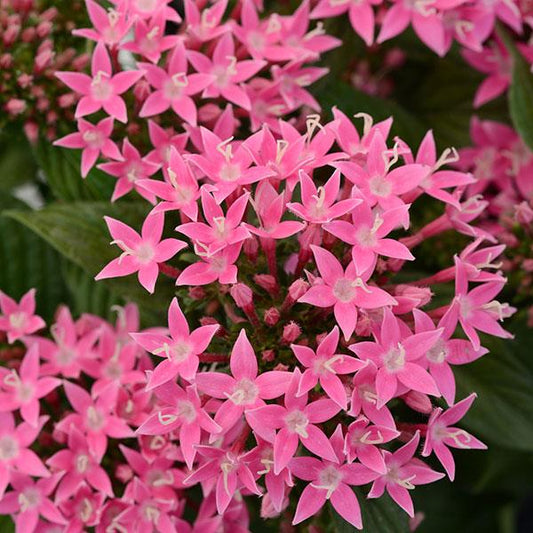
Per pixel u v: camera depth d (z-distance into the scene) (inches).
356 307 8.4
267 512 8.5
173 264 9.4
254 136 8.8
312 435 8.2
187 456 8.3
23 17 10.2
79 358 9.8
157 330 9.8
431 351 8.6
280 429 8.2
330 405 8.3
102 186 9.9
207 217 8.5
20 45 10.1
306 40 10.3
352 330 8.2
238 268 8.9
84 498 9.3
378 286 8.8
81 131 9.6
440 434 8.6
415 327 8.4
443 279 9.0
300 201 9.2
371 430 8.3
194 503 9.7
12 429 9.4
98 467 9.3
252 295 8.7
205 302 9.0
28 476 9.3
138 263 8.7
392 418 8.4
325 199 8.6
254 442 8.7
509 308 9.1
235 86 9.6
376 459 8.3
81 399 9.5
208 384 8.3
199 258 9.0
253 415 8.2
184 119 9.5
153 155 9.6
